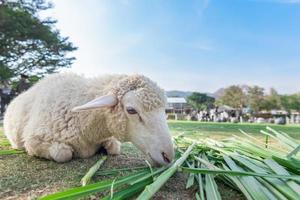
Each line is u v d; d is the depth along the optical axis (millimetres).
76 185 429
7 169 505
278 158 438
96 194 385
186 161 535
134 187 384
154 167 467
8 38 5559
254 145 592
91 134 552
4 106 3418
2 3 5906
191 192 419
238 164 504
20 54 5887
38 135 556
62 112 547
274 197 359
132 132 487
